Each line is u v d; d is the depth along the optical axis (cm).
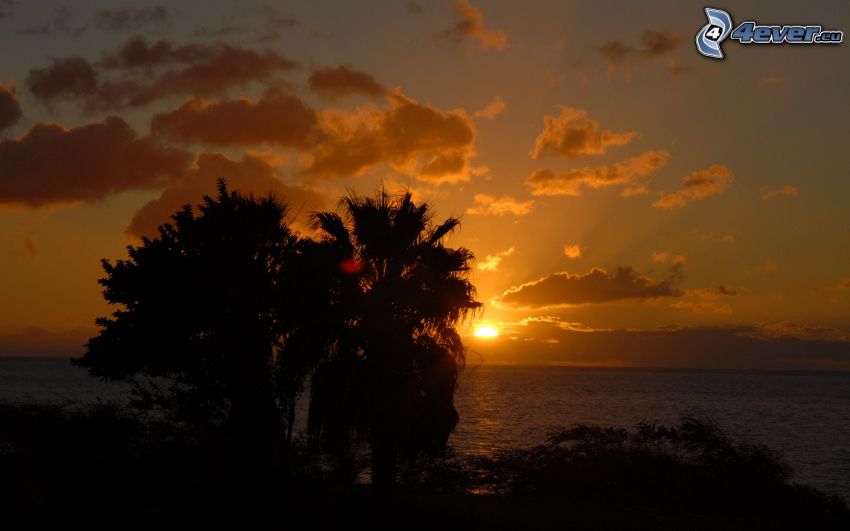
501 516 2094
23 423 2489
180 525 1797
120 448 2433
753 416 10975
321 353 1922
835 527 2214
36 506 1916
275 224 2533
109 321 2525
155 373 2503
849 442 6894
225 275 2419
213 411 2430
